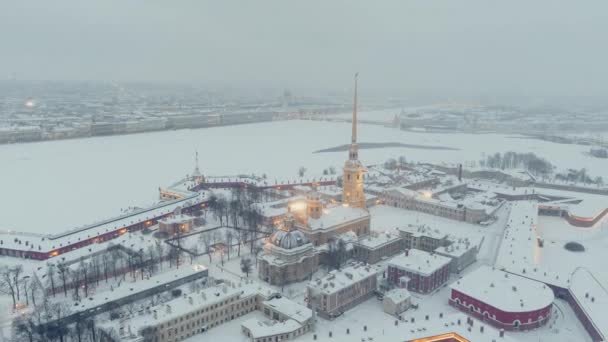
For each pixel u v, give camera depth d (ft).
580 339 560.20
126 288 629.10
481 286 634.43
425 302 652.48
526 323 577.43
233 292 607.78
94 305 578.25
